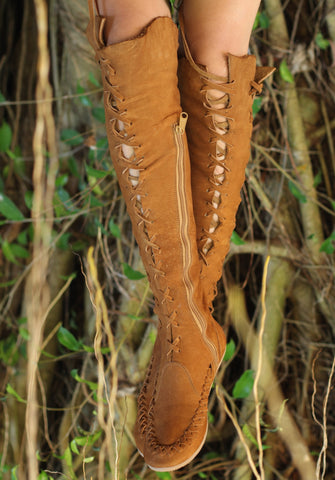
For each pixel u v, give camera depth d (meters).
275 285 2.87
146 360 2.74
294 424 2.84
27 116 3.20
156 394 2.12
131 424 2.72
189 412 2.10
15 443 2.83
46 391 2.93
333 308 2.82
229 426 2.90
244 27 2.05
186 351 2.10
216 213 2.11
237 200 2.13
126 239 2.81
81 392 2.85
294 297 2.91
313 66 2.81
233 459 2.82
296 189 2.80
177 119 2.02
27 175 3.16
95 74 2.81
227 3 2.03
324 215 2.95
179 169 2.02
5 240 2.98
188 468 2.84
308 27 2.85
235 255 3.01
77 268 3.03
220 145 2.08
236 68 2.04
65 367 2.99
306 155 2.84
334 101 2.88
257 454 2.78
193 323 2.09
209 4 2.03
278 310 2.86
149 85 1.99
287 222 2.89
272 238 2.86
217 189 2.10
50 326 2.94
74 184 2.96
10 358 2.90
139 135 2.01
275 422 2.82
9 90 3.25
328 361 2.89
